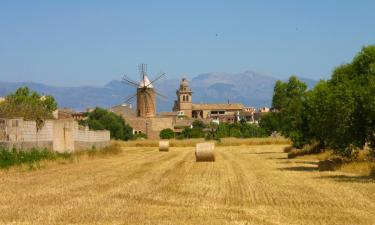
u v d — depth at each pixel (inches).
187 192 1020.5
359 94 1486.2
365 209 802.2
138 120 6929.1
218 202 882.1
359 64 1718.8
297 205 845.2
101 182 1201.4
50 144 2016.5
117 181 1229.7
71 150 2247.8
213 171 1566.2
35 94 3848.4
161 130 6451.8
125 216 729.6
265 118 5132.9
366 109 1475.1
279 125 2940.5
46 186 1109.1
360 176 1338.6
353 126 1518.2
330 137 1585.9
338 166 1593.3
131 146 4087.1
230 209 802.2
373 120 1493.6
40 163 1646.2
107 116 5349.4
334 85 1705.2
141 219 708.0
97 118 5349.4
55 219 705.0
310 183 1175.6
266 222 692.1
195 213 759.7
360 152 1732.3
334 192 1002.7
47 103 3732.8
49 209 787.4
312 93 1968.5
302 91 2910.9
